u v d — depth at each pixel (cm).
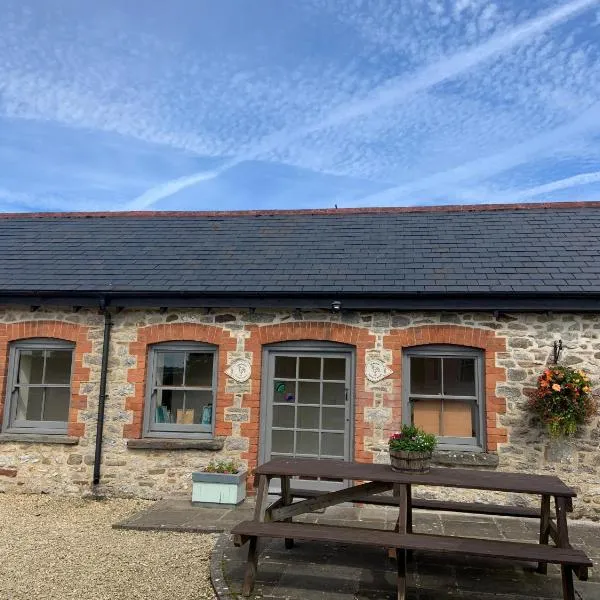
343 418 752
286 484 562
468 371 738
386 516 675
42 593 455
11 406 813
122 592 459
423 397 738
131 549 558
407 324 738
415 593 461
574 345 704
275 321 766
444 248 835
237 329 773
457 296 712
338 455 747
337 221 975
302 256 846
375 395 732
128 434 773
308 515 675
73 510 711
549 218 914
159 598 450
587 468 681
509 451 698
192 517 660
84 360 794
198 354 798
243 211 1041
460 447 717
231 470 724
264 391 766
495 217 938
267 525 472
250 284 766
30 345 819
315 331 754
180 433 780
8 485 786
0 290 787
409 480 466
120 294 768
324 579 486
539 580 489
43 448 788
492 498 697
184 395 797
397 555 439
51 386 818
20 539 588
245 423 756
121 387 784
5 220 1078
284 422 764
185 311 786
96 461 767
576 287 695
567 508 464
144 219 1050
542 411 676
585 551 563
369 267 791
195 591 464
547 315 714
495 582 485
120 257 882
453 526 641
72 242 950
